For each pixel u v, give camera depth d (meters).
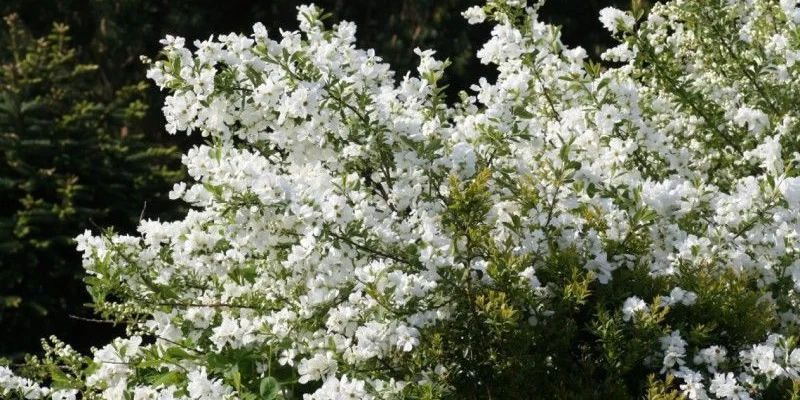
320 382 4.20
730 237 4.33
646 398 3.91
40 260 10.65
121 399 4.19
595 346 4.08
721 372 4.00
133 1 13.92
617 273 4.21
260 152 4.58
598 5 13.45
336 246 3.88
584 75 4.93
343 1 14.25
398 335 3.78
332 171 4.52
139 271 4.17
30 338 10.59
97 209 11.04
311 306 3.94
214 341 3.97
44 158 11.25
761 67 5.45
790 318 4.37
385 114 4.37
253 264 4.36
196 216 4.18
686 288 4.14
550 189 4.27
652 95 5.62
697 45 5.73
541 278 4.18
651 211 4.10
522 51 4.92
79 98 12.59
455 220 3.88
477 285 3.92
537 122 5.07
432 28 13.62
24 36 12.89
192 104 4.26
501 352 3.85
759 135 5.37
